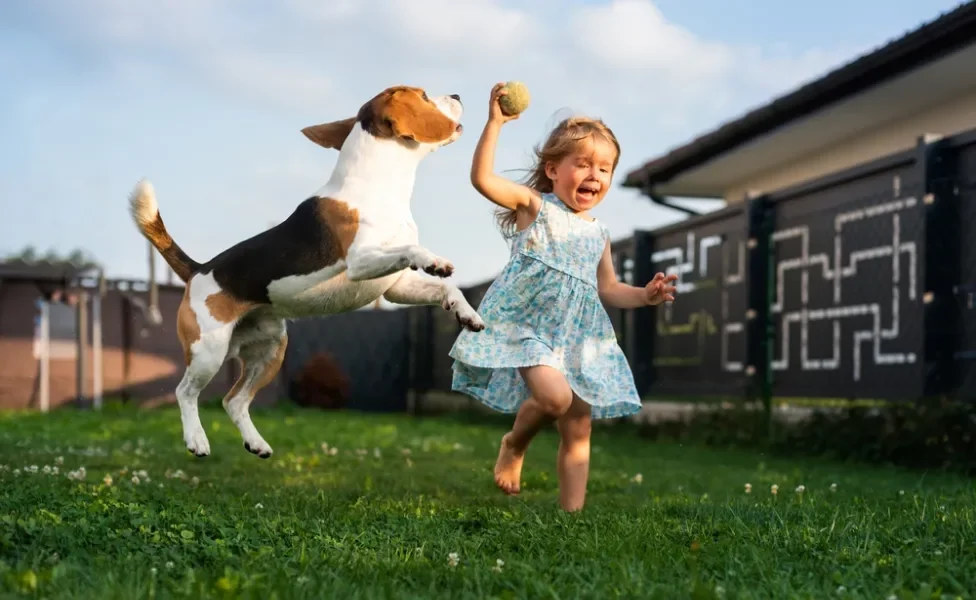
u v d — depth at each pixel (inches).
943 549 111.1
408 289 157.4
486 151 155.5
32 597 83.5
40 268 541.0
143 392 599.5
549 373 150.1
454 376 159.3
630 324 444.5
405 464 256.7
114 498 144.9
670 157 495.2
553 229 159.6
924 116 382.6
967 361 256.1
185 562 103.0
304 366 684.7
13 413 494.6
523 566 98.3
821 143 440.8
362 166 157.8
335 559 104.3
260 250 160.7
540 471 231.3
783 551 110.4
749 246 352.5
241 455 273.1
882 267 288.4
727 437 348.2
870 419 279.1
